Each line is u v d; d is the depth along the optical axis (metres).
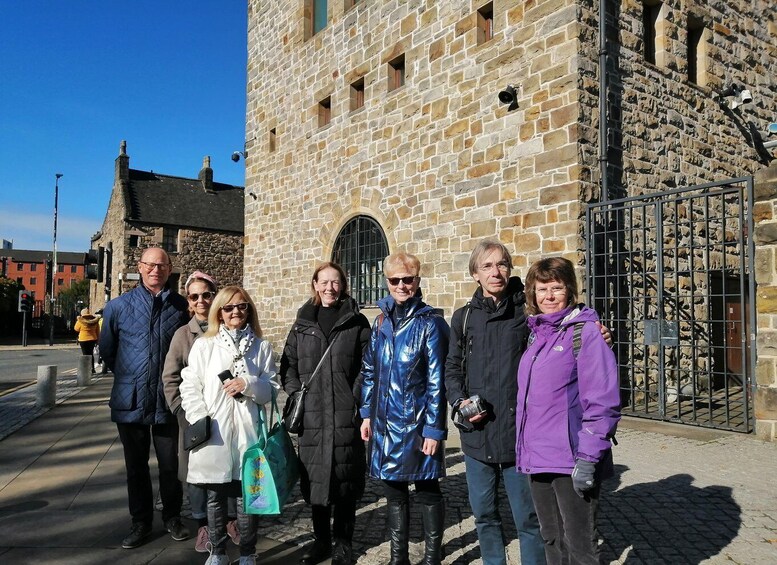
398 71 11.50
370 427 3.32
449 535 3.86
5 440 6.66
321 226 13.28
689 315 9.27
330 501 3.33
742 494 4.52
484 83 9.34
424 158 10.45
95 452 6.10
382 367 3.27
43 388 8.74
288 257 14.43
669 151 9.23
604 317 7.95
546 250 8.23
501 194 8.95
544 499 2.73
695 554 3.48
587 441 2.44
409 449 3.13
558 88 8.19
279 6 15.13
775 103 11.48
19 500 4.60
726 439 6.38
